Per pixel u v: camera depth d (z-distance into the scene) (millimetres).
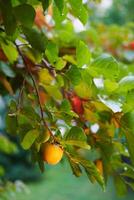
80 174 1015
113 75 1067
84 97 1119
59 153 962
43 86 1276
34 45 1025
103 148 1151
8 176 8117
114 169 1226
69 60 1177
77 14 1021
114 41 2832
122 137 1111
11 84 1420
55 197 7598
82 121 1139
